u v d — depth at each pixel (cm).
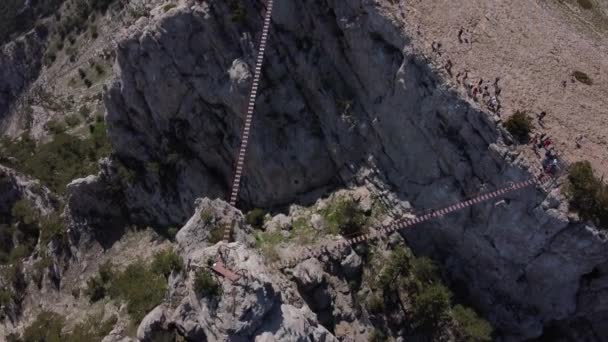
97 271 7788
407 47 5303
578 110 5309
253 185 6706
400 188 5719
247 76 6197
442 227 5509
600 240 4747
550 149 4944
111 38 12262
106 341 6128
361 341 5378
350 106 5959
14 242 9631
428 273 5488
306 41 6103
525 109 5181
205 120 6831
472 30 5578
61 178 9700
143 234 7794
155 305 6222
